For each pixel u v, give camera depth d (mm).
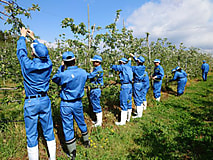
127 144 3488
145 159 2957
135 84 4980
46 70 2498
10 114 4371
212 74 17531
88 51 4508
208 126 4301
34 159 2547
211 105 6086
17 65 3400
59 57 4293
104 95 5512
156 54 9039
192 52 12141
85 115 4785
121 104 4449
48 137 2701
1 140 3184
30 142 2502
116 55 5520
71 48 4598
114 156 3059
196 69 14438
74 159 2930
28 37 3242
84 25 4316
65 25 4238
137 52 6758
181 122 4676
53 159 2783
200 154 3094
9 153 2914
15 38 3172
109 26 4828
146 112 5684
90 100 4473
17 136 3336
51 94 3600
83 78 2977
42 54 2443
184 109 5898
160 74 6754
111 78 4938
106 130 4074
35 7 2900
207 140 3527
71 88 2818
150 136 3850
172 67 10625
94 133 3873
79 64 4742
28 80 2408
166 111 5738
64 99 2869
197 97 7570
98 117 4273
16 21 2756
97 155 3105
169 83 10367
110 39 5094
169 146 3385
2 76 3285
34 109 2441
